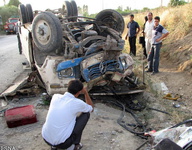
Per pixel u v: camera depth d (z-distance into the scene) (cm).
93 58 450
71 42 458
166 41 870
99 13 600
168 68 703
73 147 296
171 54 762
